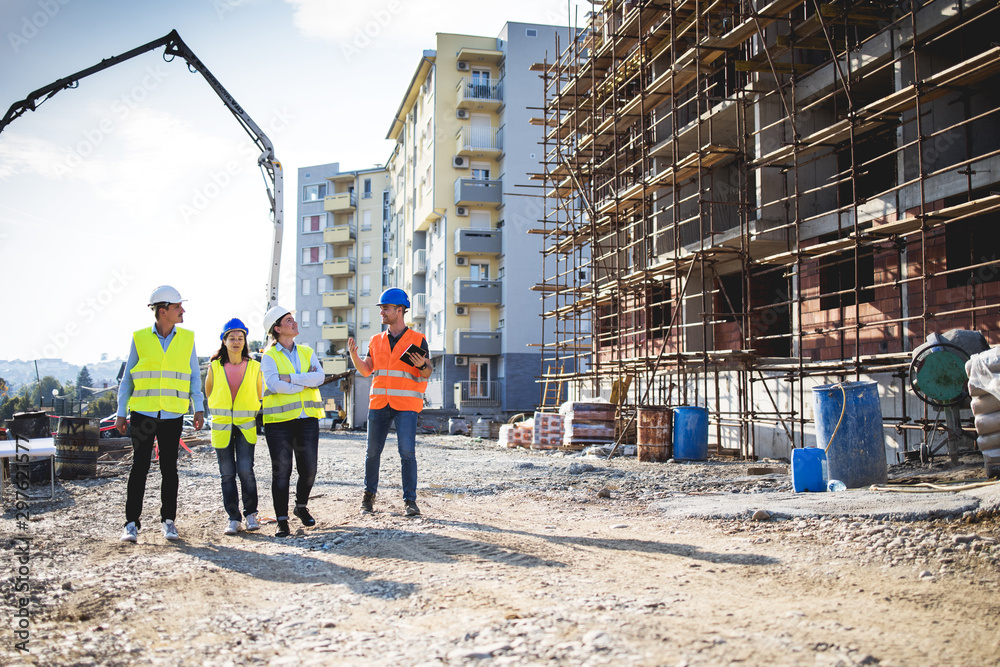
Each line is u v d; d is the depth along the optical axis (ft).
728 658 9.95
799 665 9.67
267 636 11.92
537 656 10.25
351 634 11.75
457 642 11.07
